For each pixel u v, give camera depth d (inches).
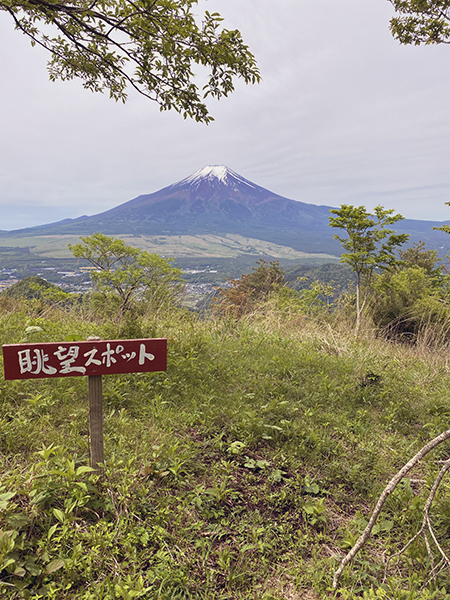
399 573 86.1
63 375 88.4
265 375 182.7
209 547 85.6
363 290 721.6
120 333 187.3
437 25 187.9
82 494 85.1
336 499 108.8
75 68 176.4
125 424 121.0
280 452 125.4
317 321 312.5
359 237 702.5
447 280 964.0
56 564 69.6
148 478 100.9
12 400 124.3
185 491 101.1
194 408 141.2
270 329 271.9
